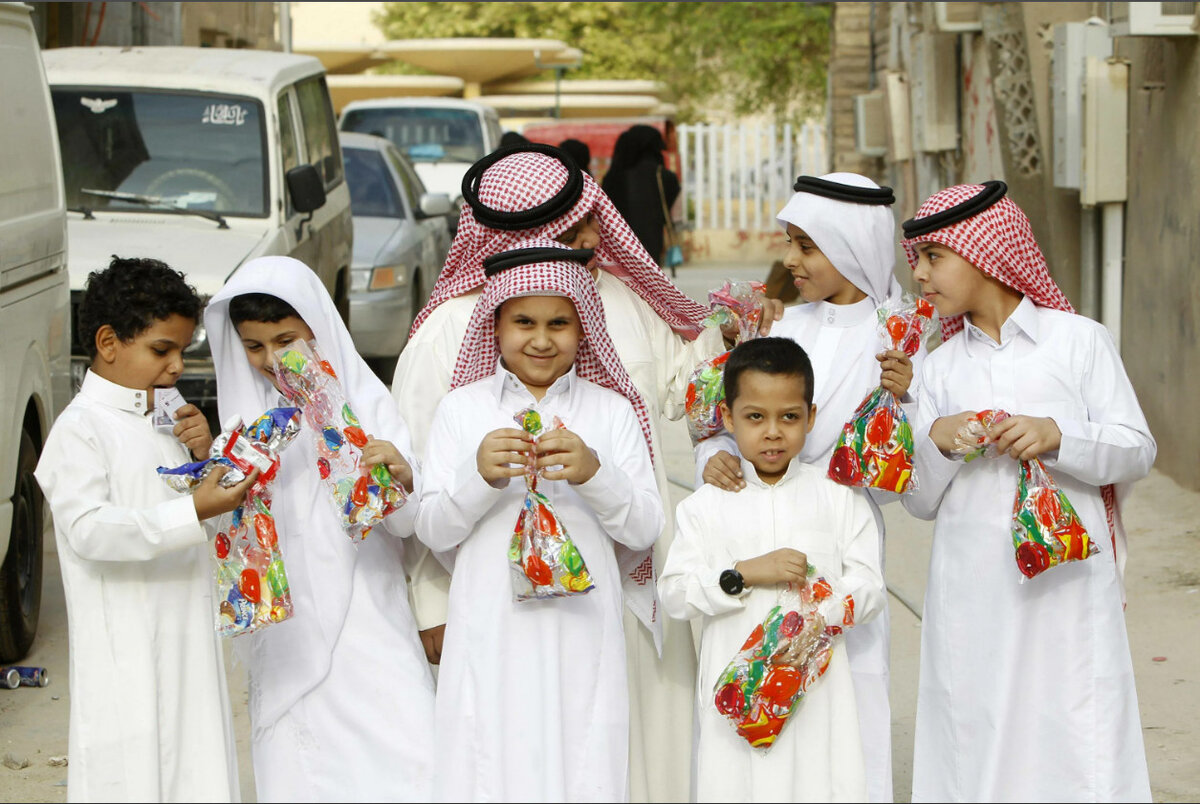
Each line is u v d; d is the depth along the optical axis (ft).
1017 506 12.48
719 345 14.17
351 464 12.06
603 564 12.48
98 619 11.94
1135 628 19.80
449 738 12.12
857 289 13.89
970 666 13.01
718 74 103.76
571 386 12.87
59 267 20.79
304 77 34.09
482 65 89.45
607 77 109.60
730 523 12.56
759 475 12.79
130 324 12.07
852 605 12.11
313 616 12.53
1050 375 12.96
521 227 12.85
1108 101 28.17
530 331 12.34
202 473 11.85
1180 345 26.22
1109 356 13.10
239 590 11.96
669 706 13.52
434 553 13.21
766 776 12.09
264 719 12.57
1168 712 16.87
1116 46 28.58
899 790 14.89
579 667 12.12
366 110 55.16
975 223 12.91
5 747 16.33
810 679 12.00
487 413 12.71
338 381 12.35
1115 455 12.60
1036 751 12.81
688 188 80.38
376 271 35.91
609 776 12.00
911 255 13.85
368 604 12.67
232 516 12.09
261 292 12.45
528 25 111.75
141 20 49.06
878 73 55.93
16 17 20.51
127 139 29.66
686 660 13.58
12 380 18.03
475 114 55.31
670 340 14.66
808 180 13.66
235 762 12.49
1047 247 31.99
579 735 12.04
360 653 12.54
